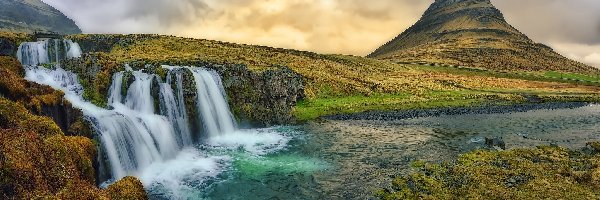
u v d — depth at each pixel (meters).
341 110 70.31
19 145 20.83
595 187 27.12
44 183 19.84
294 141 46.19
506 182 28.62
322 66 121.44
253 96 57.09
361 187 29.50
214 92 51.44
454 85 122.31
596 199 25.12
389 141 46.44
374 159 37.62
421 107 77.38
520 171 30.97
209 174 32.91
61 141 23.94
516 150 38.28
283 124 57.97
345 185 30.09
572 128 56.12
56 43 76.75
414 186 28.83
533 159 35.22
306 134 50.59
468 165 33.47
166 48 99.50
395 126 57.72
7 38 70.44
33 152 21.00
